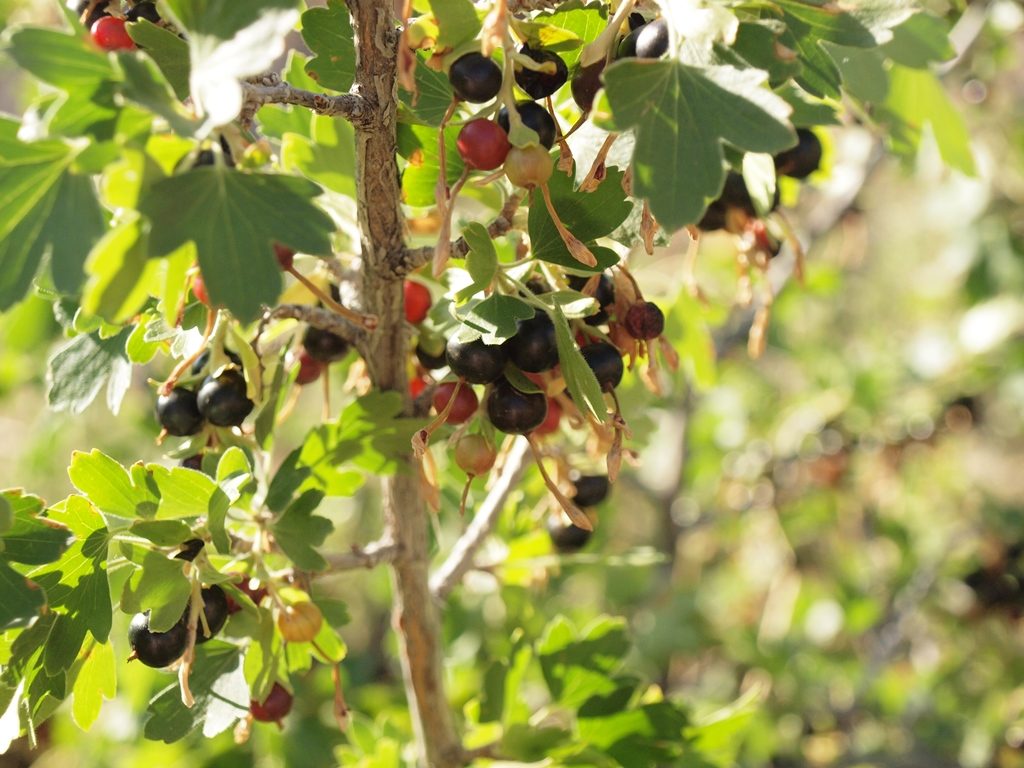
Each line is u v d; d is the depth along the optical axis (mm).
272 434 361
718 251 797
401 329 366
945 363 795
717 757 437
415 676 403
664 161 302
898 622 788
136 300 290
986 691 814
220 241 291
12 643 324
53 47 288
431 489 365
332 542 879
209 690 345
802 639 840
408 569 392
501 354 331
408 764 450
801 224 791
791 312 858
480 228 329
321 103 325
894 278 1171
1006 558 749
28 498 325
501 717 421
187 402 354
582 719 405
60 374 355
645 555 441
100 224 292
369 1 326
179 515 336
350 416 364
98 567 330
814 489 775
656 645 749
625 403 456
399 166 357
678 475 830
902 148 440
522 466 414
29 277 289
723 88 304
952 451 877
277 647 344
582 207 333
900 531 833
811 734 818
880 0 319
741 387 873
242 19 291
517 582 436
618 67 303
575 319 338
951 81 722
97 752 613
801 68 318
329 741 596
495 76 315
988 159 775
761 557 834
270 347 366
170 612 327
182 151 292
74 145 292
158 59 329
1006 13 649
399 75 311
